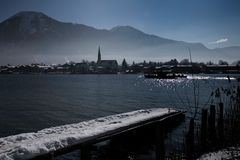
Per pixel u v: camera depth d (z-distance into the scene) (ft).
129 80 496.64
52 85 355.56
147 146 62.64
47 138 47.06
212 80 374.22
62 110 134.10
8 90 272.72
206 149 46.85
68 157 55.16
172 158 45.83
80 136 47.62
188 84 357.20
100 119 74.23
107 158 54.34
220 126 51.96
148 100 177.58
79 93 235.61
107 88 297.33
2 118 111.04
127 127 59.72
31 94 226.79
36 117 113.80
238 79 56.24
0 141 46.01
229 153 40.98
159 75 532.73
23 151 36.24
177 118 87.25
